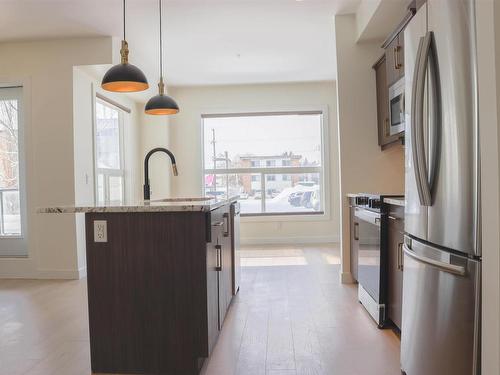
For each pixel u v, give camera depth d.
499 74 1.20
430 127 1.63
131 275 2.11
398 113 3.27
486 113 1.27
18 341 2.57
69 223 4.33
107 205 2.17
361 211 3.24
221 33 4.31
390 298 2.63
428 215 1.68
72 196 4.32
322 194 6.44
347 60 3.97
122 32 4.23
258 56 5.07
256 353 2.32
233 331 2.67
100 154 5.21
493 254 1.25
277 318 2.91
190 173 6.46
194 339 2.08
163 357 2.10
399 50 3.17
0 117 4.53
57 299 3.52
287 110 6.41
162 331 2.10
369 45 3.95
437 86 1.57
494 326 1.25
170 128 6.45
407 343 1.90
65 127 4.33
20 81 4.38
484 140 1.29
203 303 2.07
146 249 2.10
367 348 2.37
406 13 3.22
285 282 3.97
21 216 4.51
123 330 2.12
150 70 5.45
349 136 3.97
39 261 4.37
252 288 3.76
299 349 2.37
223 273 2.73
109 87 2.94
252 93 6.44
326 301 3.31
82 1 3.53
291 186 6.49
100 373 2.13
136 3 3.59
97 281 2.13
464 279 1.42
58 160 4.33
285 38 4.50
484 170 1.29
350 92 3.97
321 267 4.63
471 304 1.38
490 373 1.28
